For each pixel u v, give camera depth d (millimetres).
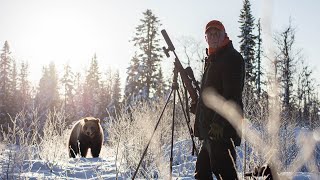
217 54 3771
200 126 3896
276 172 1255
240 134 3613
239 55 3717
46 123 7980
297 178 4391
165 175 5309
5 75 55000
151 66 39469
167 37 4422
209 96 3746
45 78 61344
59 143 7852
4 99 47188
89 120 11547
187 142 8320
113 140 7504
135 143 6547
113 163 6941
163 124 8086
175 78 4438
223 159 3584
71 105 55094
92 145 11461
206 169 4027
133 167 5953
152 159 6070
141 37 40438
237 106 3557
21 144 5785
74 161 7609
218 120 3605
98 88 59688
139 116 7742
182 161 7238
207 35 3812
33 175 5293
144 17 40656
